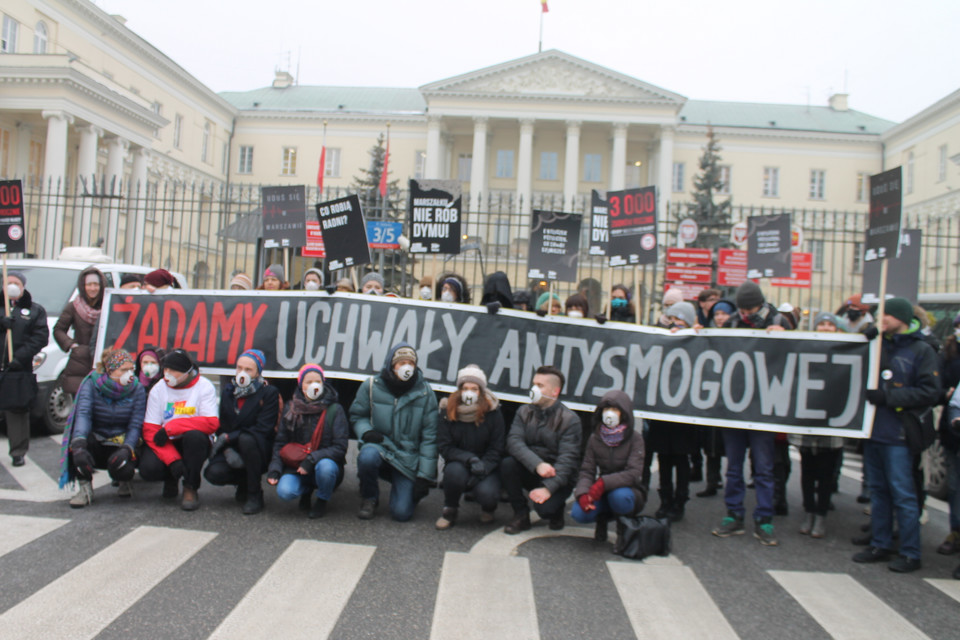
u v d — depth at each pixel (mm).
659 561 5129
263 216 8250
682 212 43281
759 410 5812
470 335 6566
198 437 5715
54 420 8492
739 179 50312
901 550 5172
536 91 46594
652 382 6207
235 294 6855
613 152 46719
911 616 4309
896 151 47125
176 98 43656
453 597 4258
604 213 9227
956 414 5281
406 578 4527
